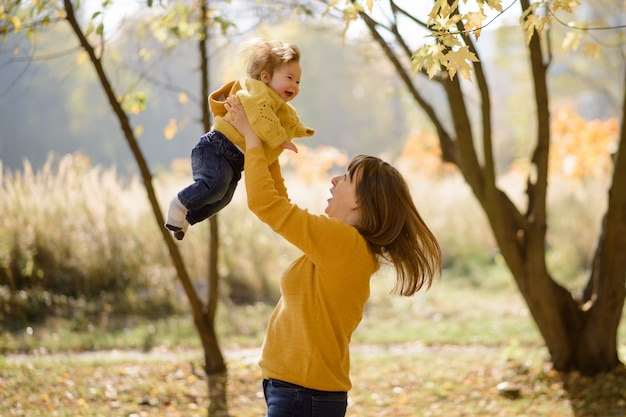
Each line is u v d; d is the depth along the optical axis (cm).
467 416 637
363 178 313
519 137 2869
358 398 697
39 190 1205
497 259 1464
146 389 698
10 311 1004
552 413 634
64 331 974
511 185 1773
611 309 720
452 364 823
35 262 1102
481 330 1065
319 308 297
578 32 511
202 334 757
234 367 779
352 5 458
